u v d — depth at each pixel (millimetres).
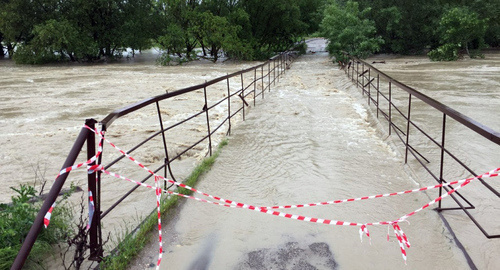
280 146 6941
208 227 4105
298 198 4719
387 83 14711
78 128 9219
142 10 33656
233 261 3521
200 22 30047
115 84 17500
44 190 5438
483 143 6867
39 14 32188
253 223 4148
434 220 4164
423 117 8984
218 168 5871
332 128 8242
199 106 11438
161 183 5422
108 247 3732
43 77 21234
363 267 3396
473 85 13852
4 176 6090
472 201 4617
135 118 10023
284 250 3654
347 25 24719
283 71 20281
